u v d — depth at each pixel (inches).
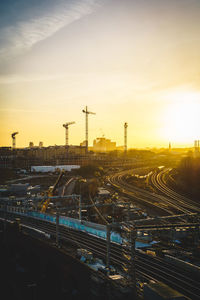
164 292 1470.2
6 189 6865.2
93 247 2866.6
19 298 2073.1
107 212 5388.8
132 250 1941.4
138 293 1777.8
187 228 1955.0
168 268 2188.7
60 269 2276.1
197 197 6752.0
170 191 7573.8
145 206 5866.1
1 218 4254.4
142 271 2158.0
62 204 6013.8
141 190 7647.6
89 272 1987.0
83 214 5093.5
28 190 6948.8
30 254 2802.7
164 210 5442.9
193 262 2340.1
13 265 2741.1
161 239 2866.6
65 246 2970.0
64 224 3937.0
